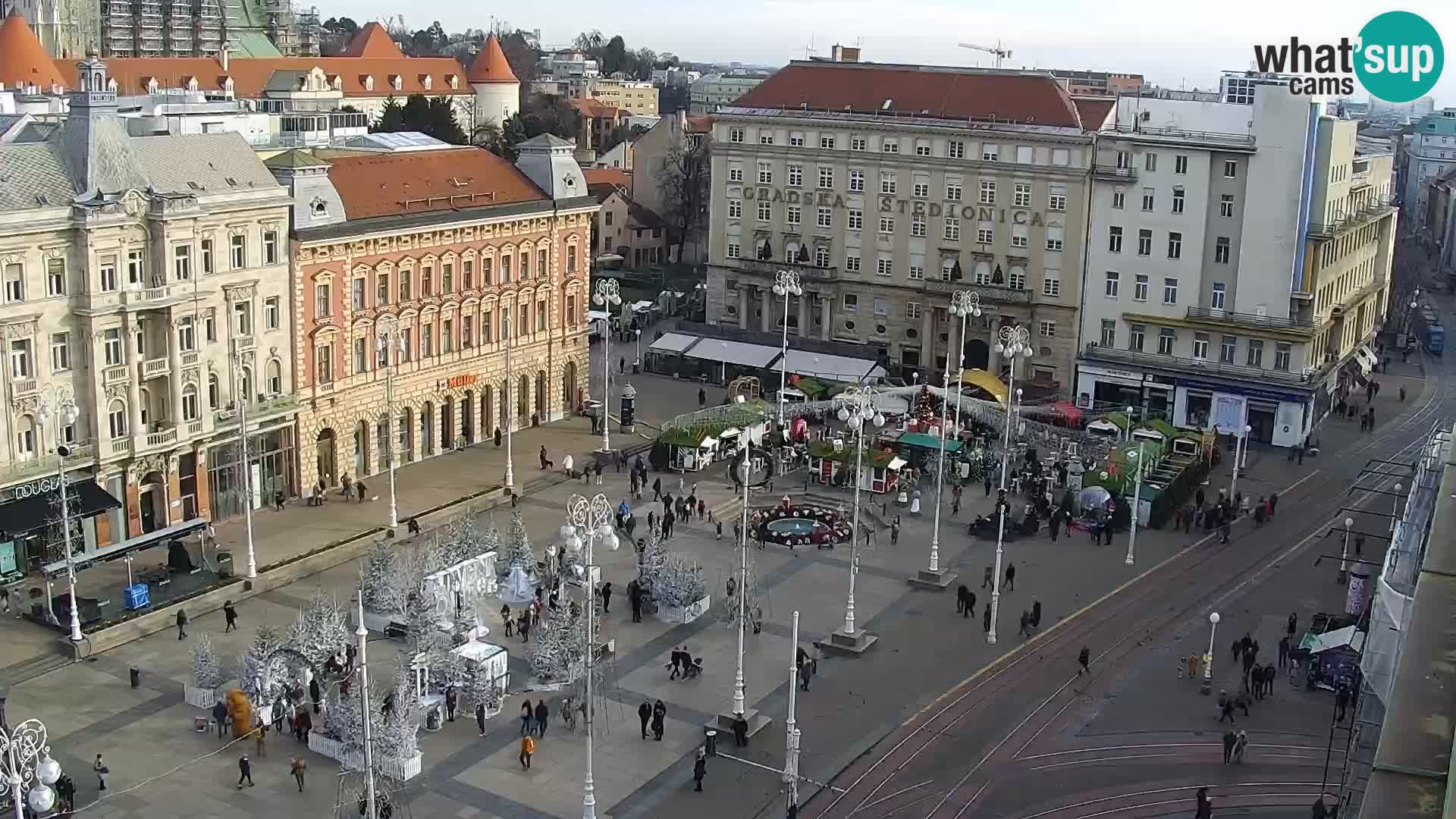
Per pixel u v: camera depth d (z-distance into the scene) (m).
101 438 83.69
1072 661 76.44
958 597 83.81
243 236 92.56
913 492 107.75
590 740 56.47
